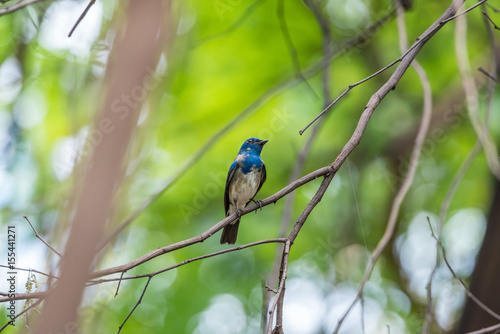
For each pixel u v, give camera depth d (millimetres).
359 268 14375
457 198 14781
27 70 11258
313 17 13383
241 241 13734
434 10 13758
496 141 11742
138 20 3961
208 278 14242
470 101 7836
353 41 10258
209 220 13852
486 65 12031
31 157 11938
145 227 13734
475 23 12875
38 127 12188
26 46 10938
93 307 7297
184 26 10492
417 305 14336
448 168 14773
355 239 14562
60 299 3305
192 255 13492
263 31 13742
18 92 11711
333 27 14047
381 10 13672
